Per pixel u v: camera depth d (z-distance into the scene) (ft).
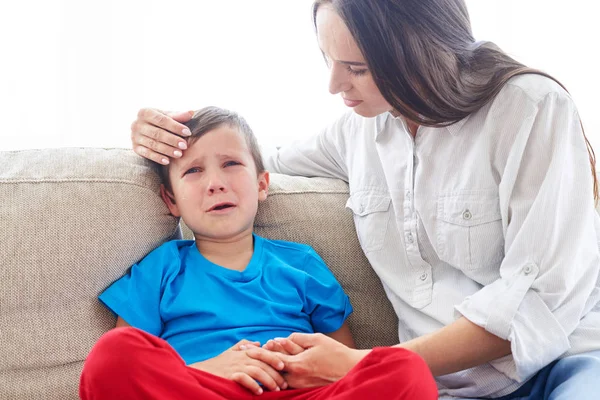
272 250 4.75
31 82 6.16
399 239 4.57
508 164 3.99
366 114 4.21
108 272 4.25
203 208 4.51
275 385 3.69
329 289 4.64
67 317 4.12
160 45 6.36
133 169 4.56
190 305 4.29
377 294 4.83
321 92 6.66
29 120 6.19
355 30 3.75
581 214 3.91
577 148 3.97
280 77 6.61
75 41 6.20
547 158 3.94
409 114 3.99
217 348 4.18
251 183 4.66
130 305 4.21
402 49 3.76
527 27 6.79
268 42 6.55
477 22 6.79
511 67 4.10
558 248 3.89
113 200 4.34
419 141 4.36
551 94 3.96
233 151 4.62
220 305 4.33
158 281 4.34
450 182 4.25
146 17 6.31
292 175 5.41
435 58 3.85
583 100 6.82
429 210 4.34
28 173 4.34
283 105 6.64
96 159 4.55
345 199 5.08
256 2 6.49
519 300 3.83
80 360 4.12
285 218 4.91
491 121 4.05
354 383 3.29
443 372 3.84
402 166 4.50
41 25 6.14
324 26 3.88
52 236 4.14
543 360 3.81
